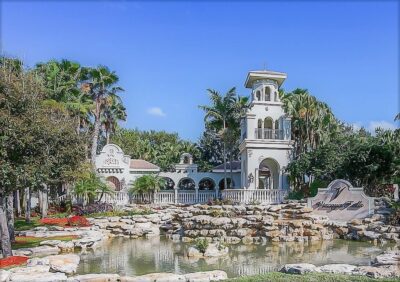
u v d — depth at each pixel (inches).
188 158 1971.0
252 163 1521.9
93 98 1808.6
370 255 782.5
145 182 1694.1
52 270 588.4
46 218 1359.5
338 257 764.0
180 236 1112.8
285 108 1664.6
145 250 882.1
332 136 1813.5
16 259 641.6
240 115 1802.4
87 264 701.9
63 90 1555.1
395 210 1080.2
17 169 643.5
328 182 1385.3
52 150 720.3
